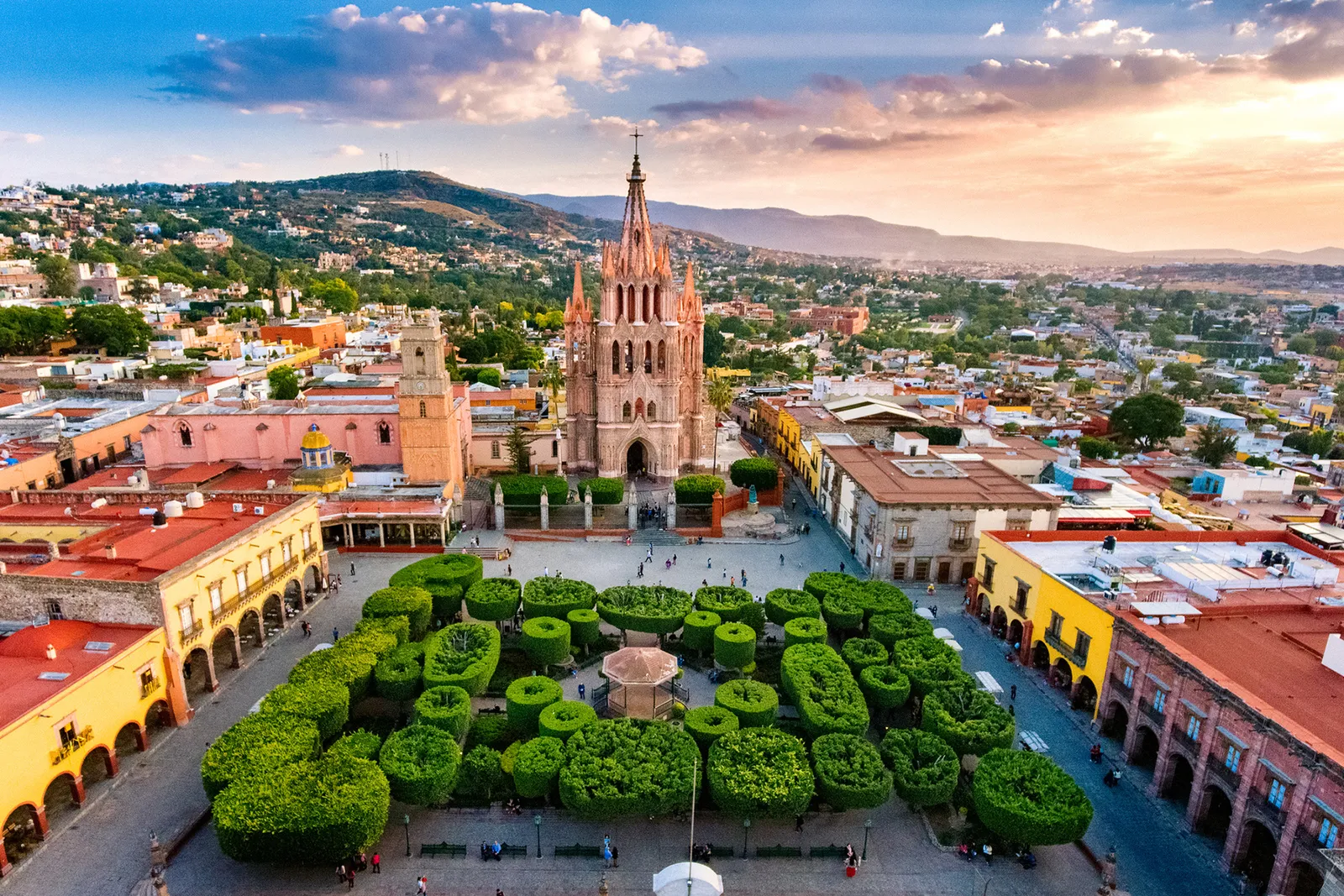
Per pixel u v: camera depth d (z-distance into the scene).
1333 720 38.59
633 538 85.44
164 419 87.19
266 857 37.81
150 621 49.09
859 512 80.44
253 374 133.12
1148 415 127.50
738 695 50.94
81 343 152.88
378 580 73.75
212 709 52.91
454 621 67.12
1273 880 36.84
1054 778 41.50
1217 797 43.12
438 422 86.12
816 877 40.00
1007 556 62.31
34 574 50.22
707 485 91.88
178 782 45.72
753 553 82.75
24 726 39.00
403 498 81.88
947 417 115.75
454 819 43.72
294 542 65.75
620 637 64.56
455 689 48.91
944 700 49.28
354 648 53.16
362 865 39.88
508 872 39.97
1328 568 56.69
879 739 50.88
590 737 45.41
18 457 79.75
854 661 54.41
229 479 85.62
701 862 40.75
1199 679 42.06
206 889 38.31
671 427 101.00
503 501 88.56
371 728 51.31
